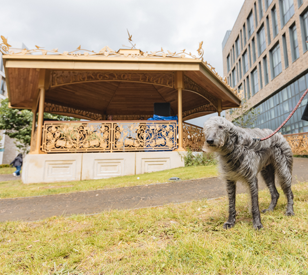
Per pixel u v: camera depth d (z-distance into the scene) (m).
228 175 2.61
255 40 26.91
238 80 33.22
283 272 1.59
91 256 2.12
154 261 1.87
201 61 8.47
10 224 3.34
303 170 7.18
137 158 8.34
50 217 3.63
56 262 2.03
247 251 1.93
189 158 8.77
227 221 2.71
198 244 2.10
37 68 8.05
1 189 6.57
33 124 11.51
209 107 13.65
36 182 7.61
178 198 4.53
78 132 8.38
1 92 34.31
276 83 22.00
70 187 6.28
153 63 8.38
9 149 33.97
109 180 7.18
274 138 3.10
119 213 3.57
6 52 7.78
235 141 2.48
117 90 12.52
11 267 1.97
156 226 2.84
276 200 3.28
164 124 8.86
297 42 18.83
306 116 2.93
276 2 21.80
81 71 9.09
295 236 2.25
